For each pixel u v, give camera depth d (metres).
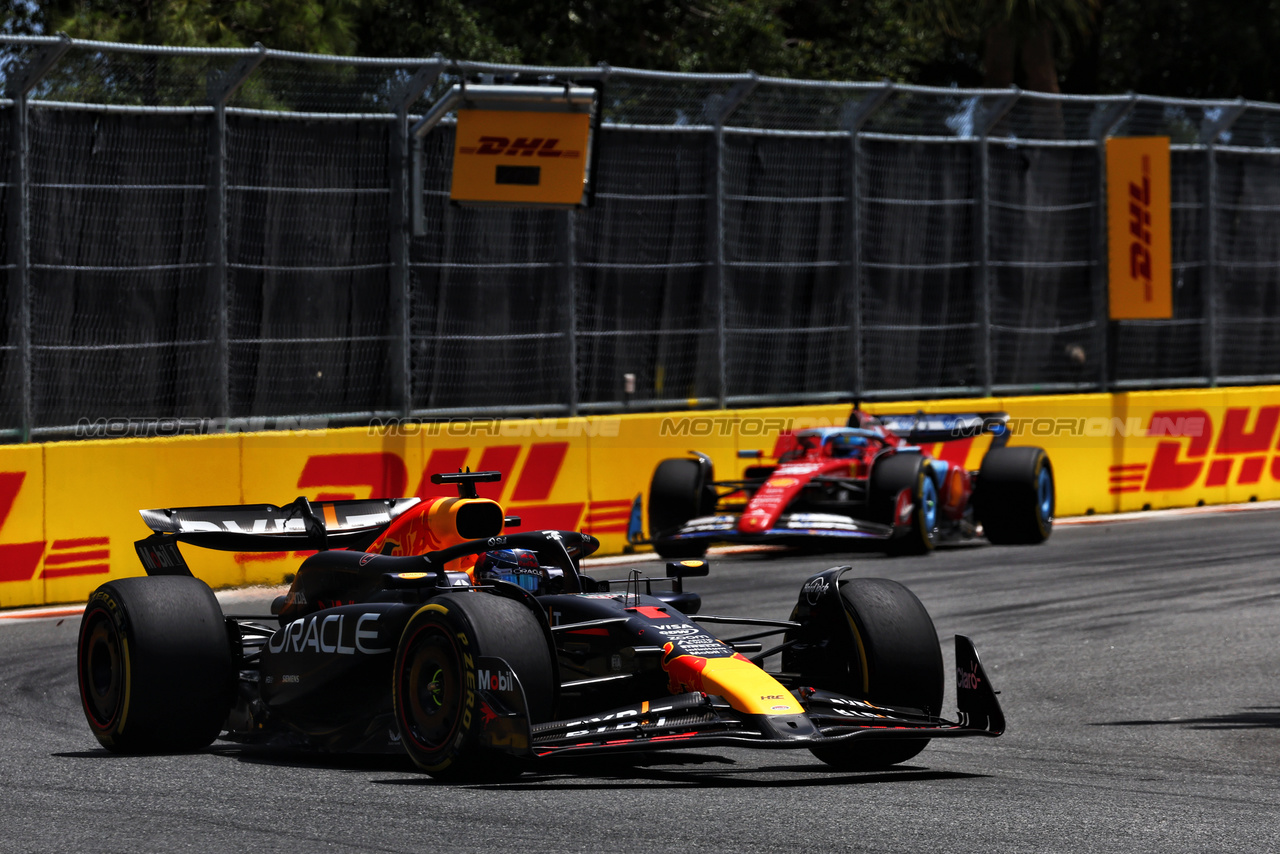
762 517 48.69
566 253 54.00
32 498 43.16
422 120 50.19
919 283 62.34
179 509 25.98
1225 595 41.81
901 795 19.59
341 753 23.19
